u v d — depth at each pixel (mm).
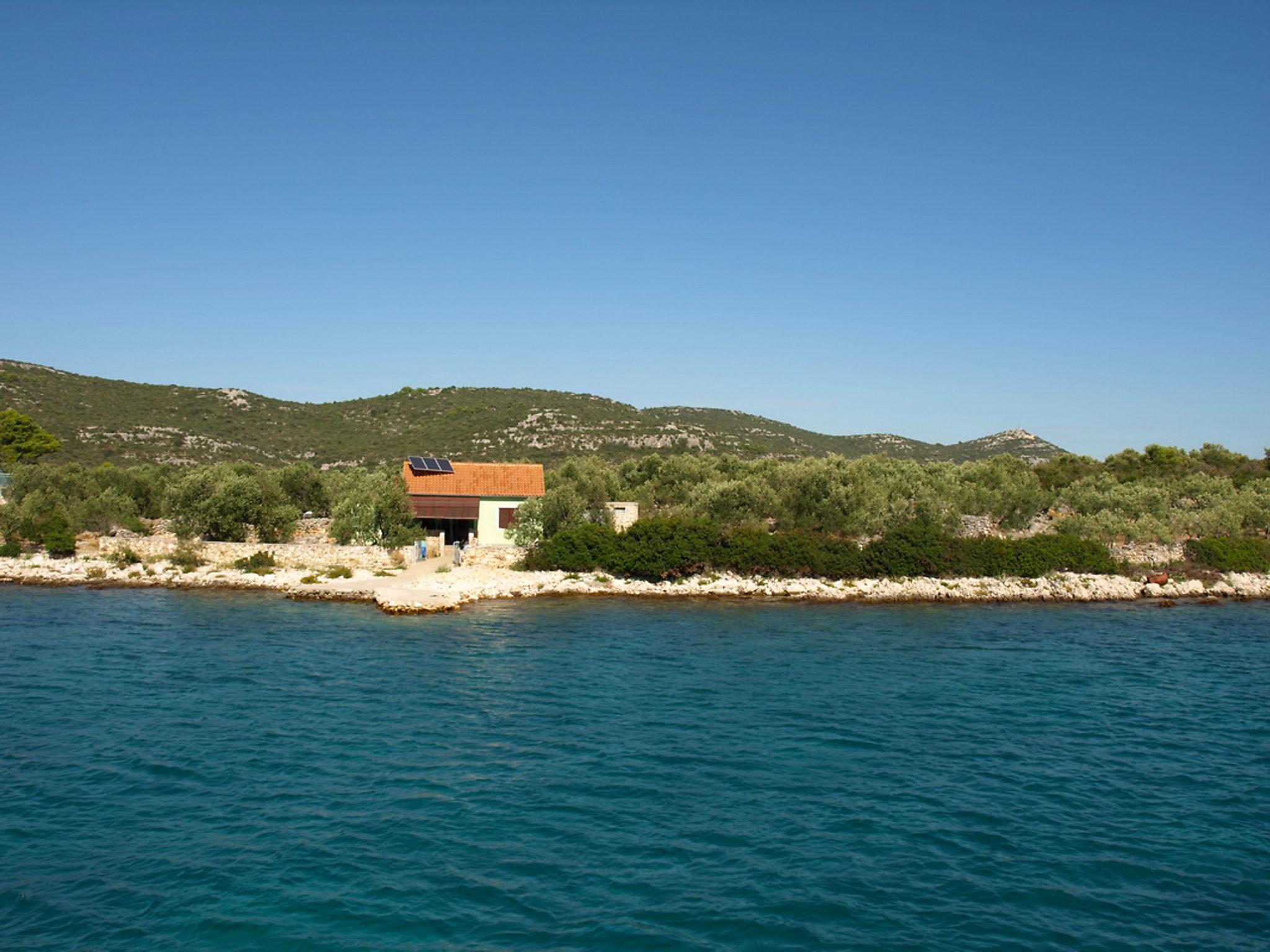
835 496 69250
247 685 32875
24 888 17734
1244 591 62531
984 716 30844
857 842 20562
